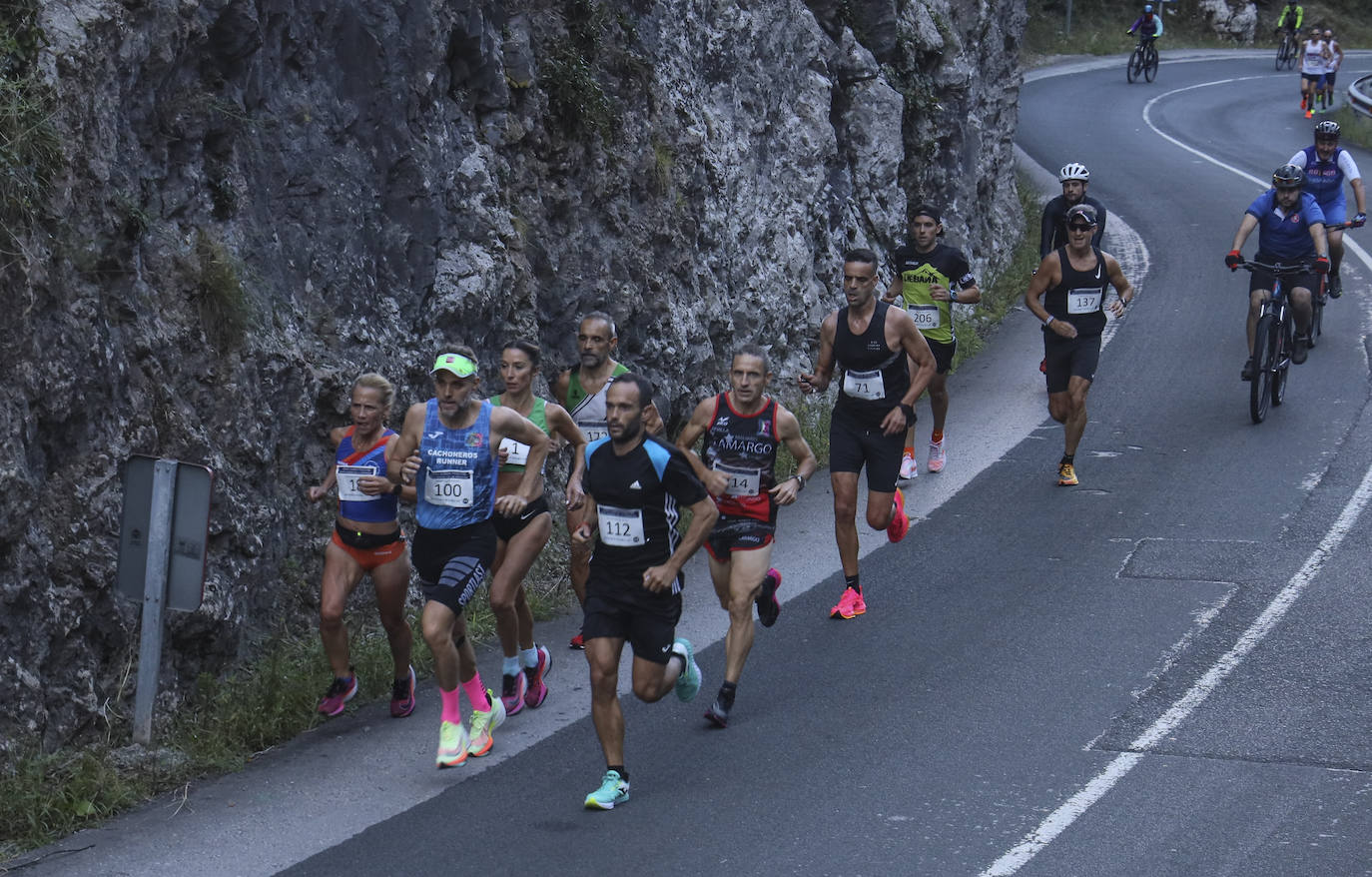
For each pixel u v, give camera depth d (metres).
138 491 13.33
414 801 12.73
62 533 13.38
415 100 18.89
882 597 18.28
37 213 13.27
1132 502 21.69
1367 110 68.56
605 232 22.72
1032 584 18.44
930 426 27.11
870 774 12.97
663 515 12.54
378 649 16.34
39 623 12.95
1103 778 12.69
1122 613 17.17
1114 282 22.39
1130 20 106.56
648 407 13.83
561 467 20.77
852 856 11.34
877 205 33.19
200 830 12.16
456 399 13.29
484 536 13.81
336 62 17.92
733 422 14.59
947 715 14.34
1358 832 11.46
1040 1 102.19
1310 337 27.36
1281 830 11.55
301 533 16.89
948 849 11.42
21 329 12.91
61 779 12.61
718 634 17.42
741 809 12.31
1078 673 15.36
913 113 35.38
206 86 16.11
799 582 19.09
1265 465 23.05
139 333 14.64
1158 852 11.24
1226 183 52.28
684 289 24.72
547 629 17.86
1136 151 60.62
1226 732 13.65
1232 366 29.48
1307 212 26.17
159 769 13.16
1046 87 81.88
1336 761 12.87
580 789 12.91
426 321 19.12
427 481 13.61
